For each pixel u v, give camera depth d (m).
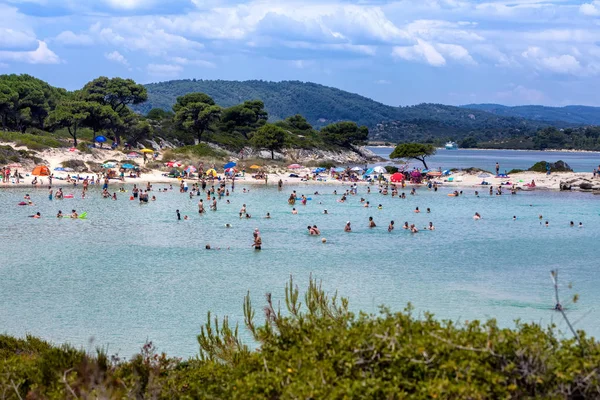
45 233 63.38
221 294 40.62
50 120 140.00
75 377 17.41
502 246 60.19
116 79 156.50
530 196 107.44
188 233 65.25
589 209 90.25
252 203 92.56
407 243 61.38
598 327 33.41
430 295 40.66
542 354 14.00
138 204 87.88
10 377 19.02
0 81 145.62
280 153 179.00
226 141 172.88
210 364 20.25
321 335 16.48
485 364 14.02
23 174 112.44
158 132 167.25
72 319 34.88
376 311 36.50
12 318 34.88
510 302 38.81
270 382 15.15
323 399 13.77
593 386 13.43
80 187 105.44
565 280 45.34
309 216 79.88
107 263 49.84
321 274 46.91
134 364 19.25
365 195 107.12
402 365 14.52
